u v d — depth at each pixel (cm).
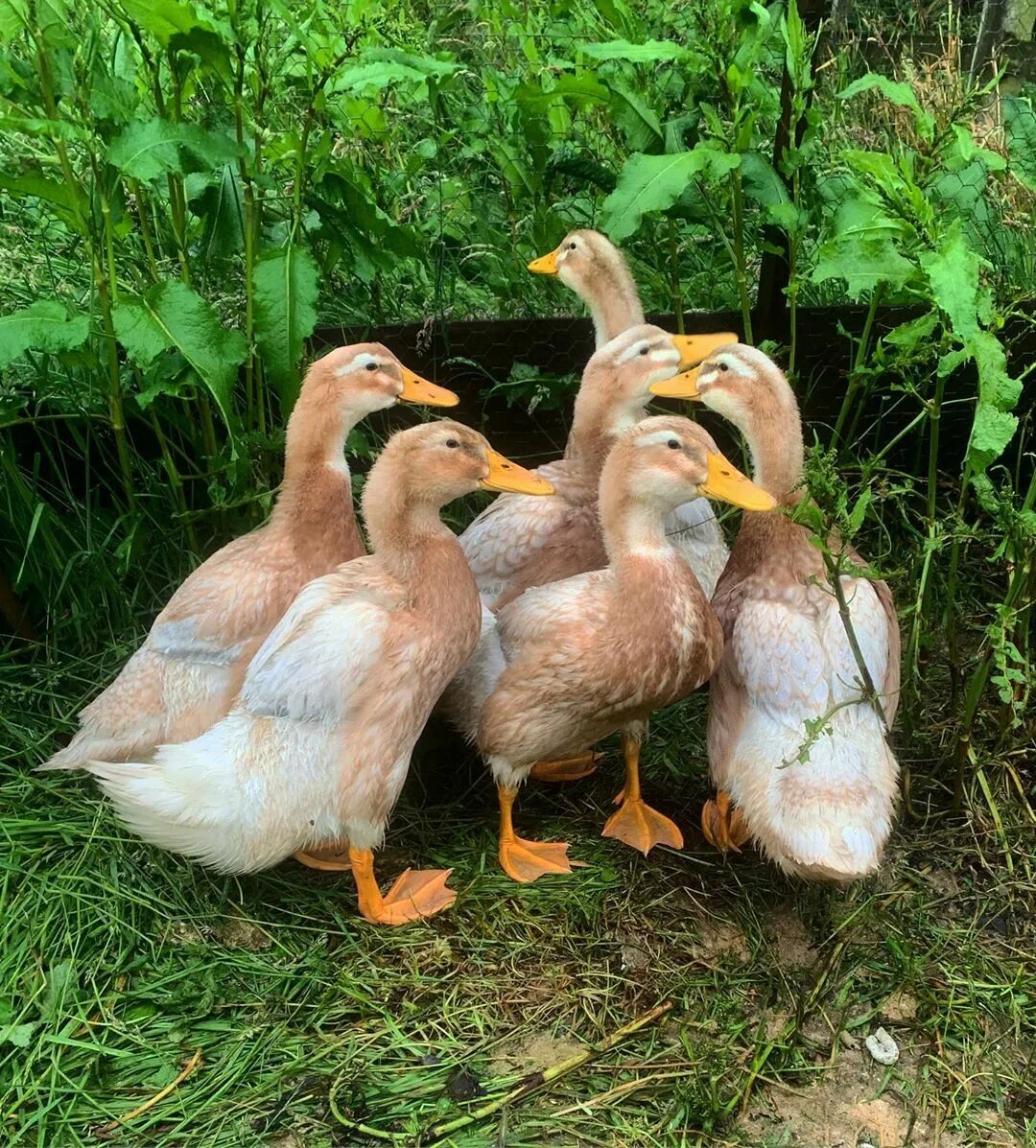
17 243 133
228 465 105
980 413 81
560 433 137
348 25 108
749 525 94
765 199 111
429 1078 79
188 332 95
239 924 90
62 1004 83
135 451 119
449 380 133
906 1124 77
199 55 97
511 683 90
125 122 93
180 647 92
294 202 107
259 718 84
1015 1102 79
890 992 86
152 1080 78
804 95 113
